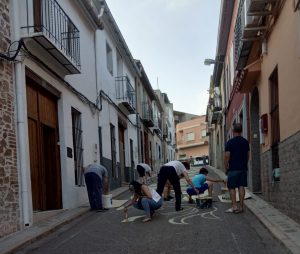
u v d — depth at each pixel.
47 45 9.79
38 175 10.63
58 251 7.00
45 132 11.54
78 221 9.97
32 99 10.25
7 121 8.38
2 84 8.28
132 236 7.92
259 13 9.80
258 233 7.75
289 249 6.17
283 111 8.98
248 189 15.17
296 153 7.87
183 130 75.56
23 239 7.55
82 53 14.18
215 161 41.53
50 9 10.83
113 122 18.86
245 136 16.00
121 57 21.83
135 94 25.67
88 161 14.28
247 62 13.17
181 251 6.60
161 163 41.97
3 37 8.45
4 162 8.09
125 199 14.55
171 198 13.20
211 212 10.37
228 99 23.70
